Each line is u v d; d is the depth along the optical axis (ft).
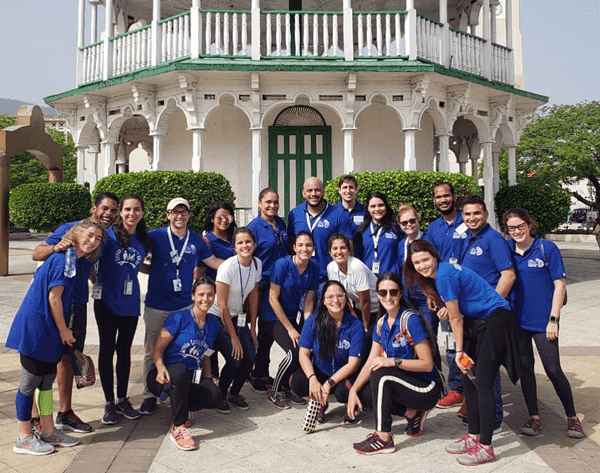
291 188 49.80
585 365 22.40
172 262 17.12
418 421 15.10
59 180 61.00
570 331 29.40
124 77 44.57
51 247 14.87
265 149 49.75
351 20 42.68
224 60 42.16
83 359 14.44
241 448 14.25
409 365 14.35
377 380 14.29
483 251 16.22
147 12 60.18
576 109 81.61
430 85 44.80
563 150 76.64
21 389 13.84
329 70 41.29
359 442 14.40
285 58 42.65
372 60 42.78
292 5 57.93
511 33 51.96
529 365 15.55
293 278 17.84
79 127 52.21
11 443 14.56
